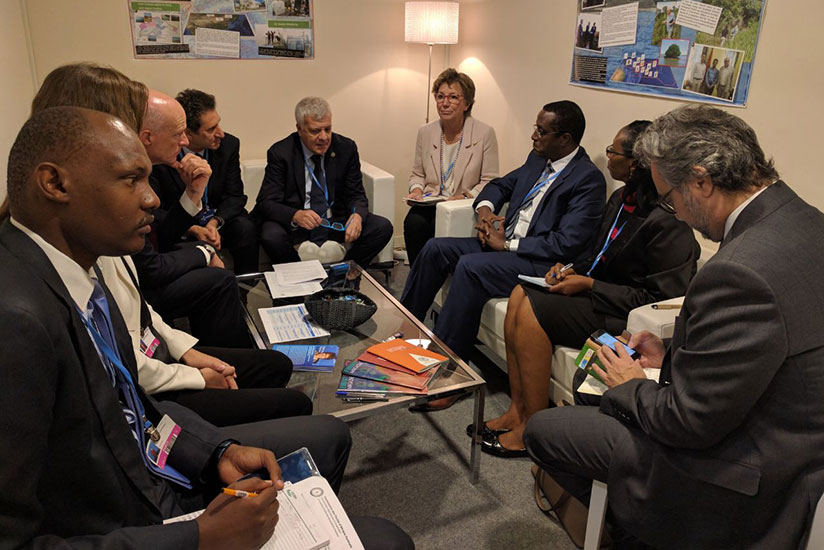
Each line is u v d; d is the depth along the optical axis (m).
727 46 2.17
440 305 2.92
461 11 3.79
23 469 0.74
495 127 3.62
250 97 3.59
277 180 3.21
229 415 1.50
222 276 2.21
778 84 2.03
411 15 3.51
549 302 2.07
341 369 1.85
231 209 3.06
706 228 1.25
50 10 3.05
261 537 0.94
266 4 3.46
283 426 1.36
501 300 2.44
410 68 3.95
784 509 1.12
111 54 3.22
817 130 1.93
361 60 3.80
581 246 2.45
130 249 0.93
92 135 0.85
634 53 2.57
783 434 1.10
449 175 3.44
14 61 2.70
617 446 1.33
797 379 1.06
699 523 1.20
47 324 0.79
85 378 0.88
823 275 1.07
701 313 1.12
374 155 4.05
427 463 2.02
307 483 1.14
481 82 3.70
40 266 0.84
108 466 0.90
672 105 2.43
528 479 1.96
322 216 3.27
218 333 2.25
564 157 2.58
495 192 2.94
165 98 1.82
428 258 2.75
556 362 2.12
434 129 3.50
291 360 1.85
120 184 0.88
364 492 1.88
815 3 1.88
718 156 1.14
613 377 1.50
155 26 3.25
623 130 2.06
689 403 1.13
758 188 1.17
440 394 1.71
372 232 3.24
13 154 0.85
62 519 0.87
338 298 2.23
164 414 1.22
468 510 1.81
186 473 1.19
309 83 3.71
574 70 2.93
